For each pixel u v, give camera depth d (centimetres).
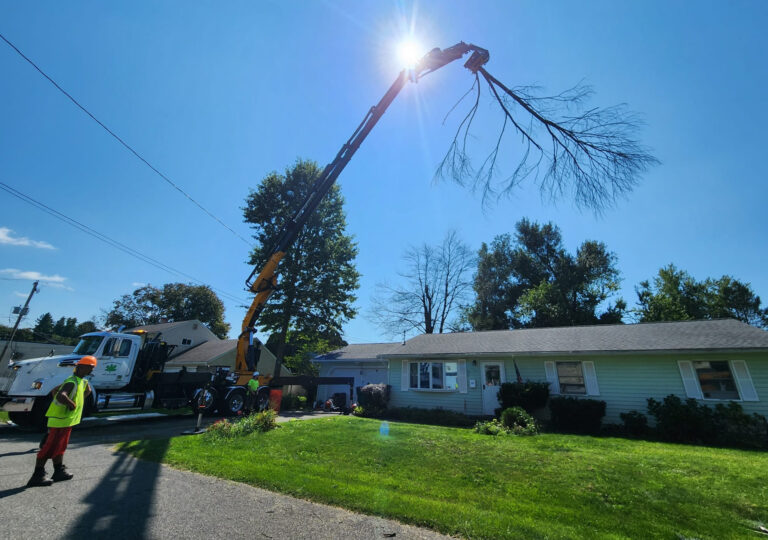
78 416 513
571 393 1397
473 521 373
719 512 434
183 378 1311
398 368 1764
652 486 525
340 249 2759
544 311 3105
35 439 809
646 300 3534
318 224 2725
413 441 836
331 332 2711
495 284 3516
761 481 553
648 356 1308
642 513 428
